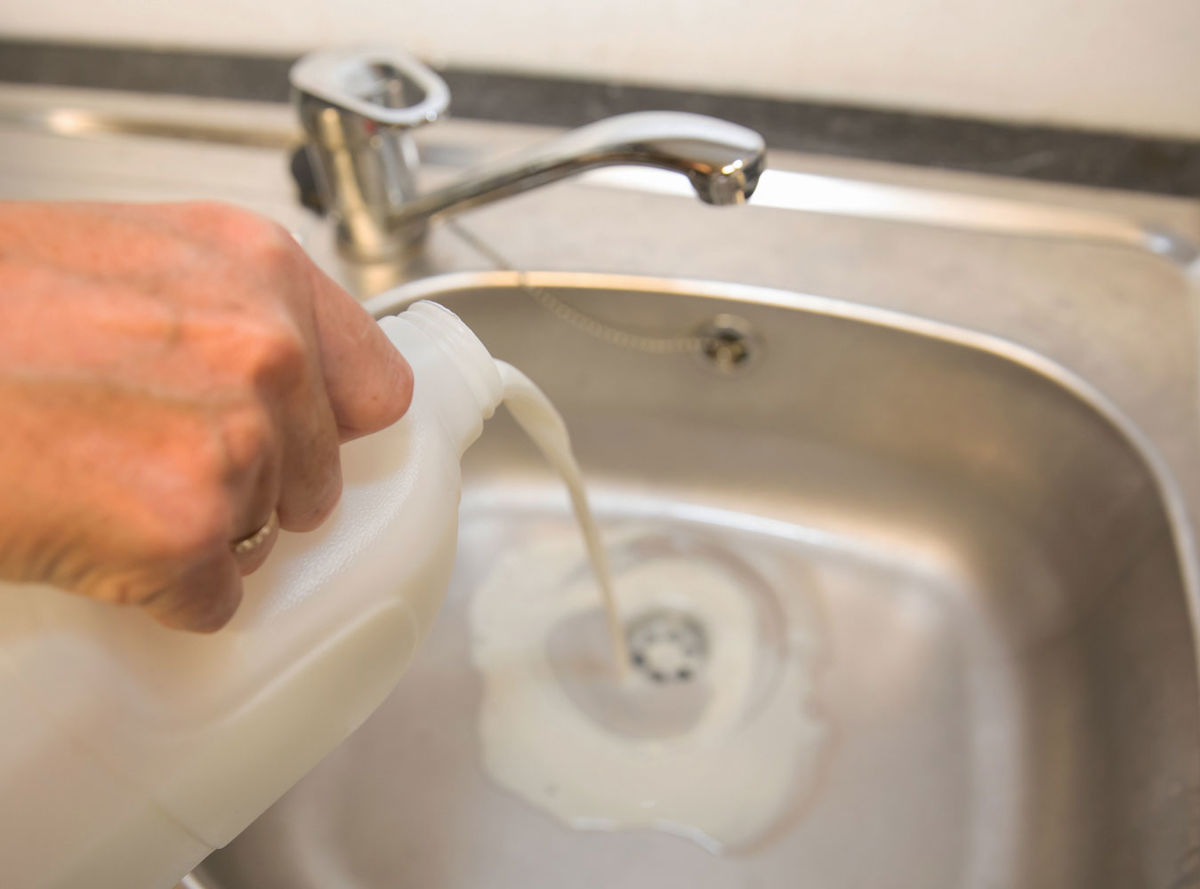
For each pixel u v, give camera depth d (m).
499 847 0.54
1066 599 0.56
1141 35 0.53
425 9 0.62
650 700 0.59
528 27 0.61
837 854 0.53
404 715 0.59
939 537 0.63
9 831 0.25
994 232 0.58
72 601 0.25
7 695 0.25
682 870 0.53
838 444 0.63
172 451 0.20
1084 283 0.56
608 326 0.59
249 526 0.24
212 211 0.24
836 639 0.61
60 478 0.20
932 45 0.57
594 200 0.61
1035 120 0.59
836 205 0.60
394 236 0.56
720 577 0.65
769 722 0.58
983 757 0.55
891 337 0.56
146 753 0.26
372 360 0.26
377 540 0.30
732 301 0.56
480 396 0.35
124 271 0.22
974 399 0.57
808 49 0.59
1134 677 0.48
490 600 0.64
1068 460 0.55
